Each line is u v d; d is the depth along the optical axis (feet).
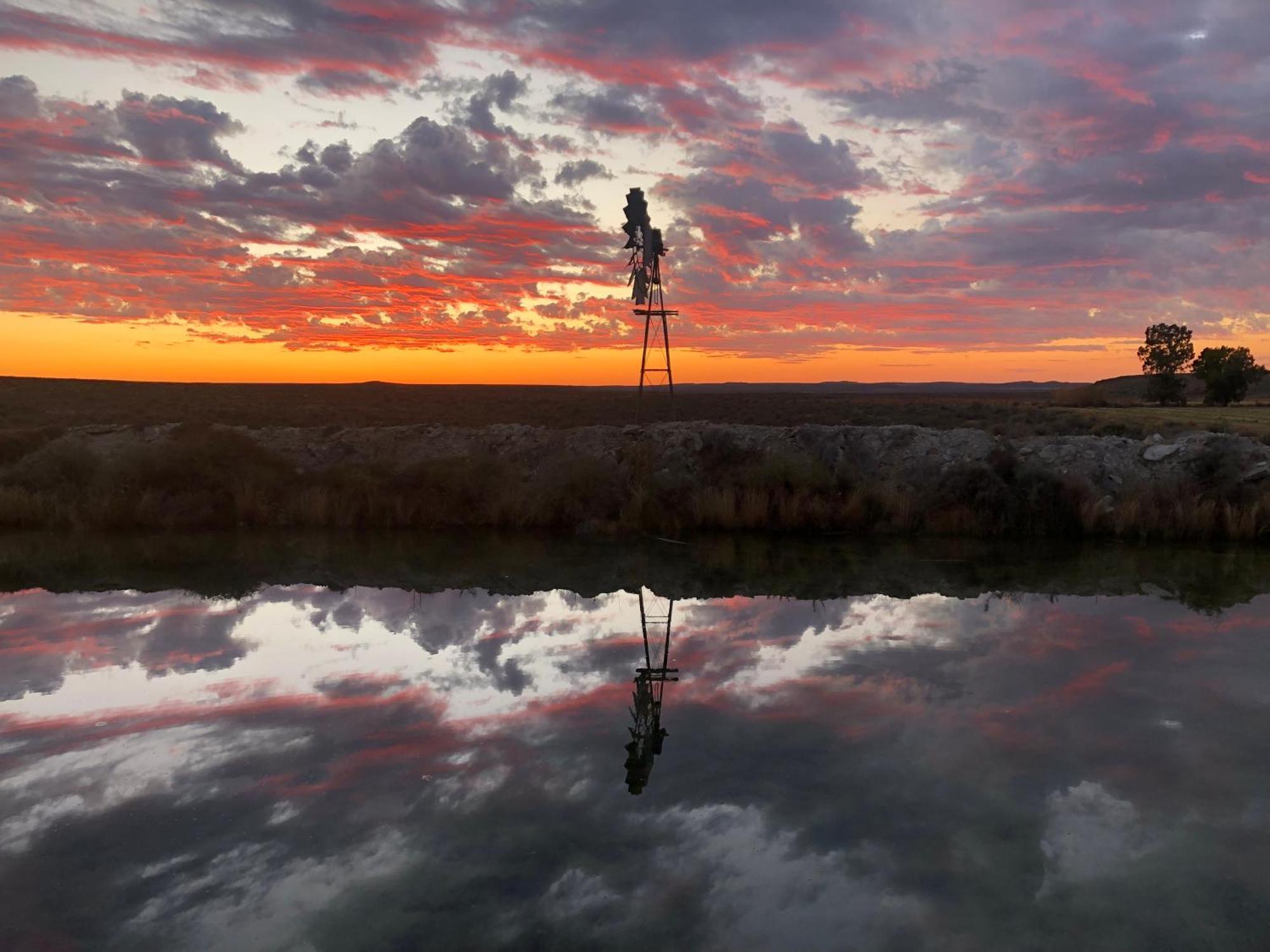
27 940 14.88
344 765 22.49
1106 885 16.60
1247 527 57.31
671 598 43.06
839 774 21.80
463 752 23.40
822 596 43.32
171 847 18.19
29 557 52.26
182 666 31.12
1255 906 15.87
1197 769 22.06
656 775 21.83
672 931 15.12
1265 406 204.74
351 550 55.93
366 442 78.95
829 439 70.74
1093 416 139.85
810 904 15.97
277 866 17.46
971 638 34.96
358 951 14.60
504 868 17.33
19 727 25.12
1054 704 26.91
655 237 86.22
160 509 64.44
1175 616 38.34
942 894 16.30
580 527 62.90
